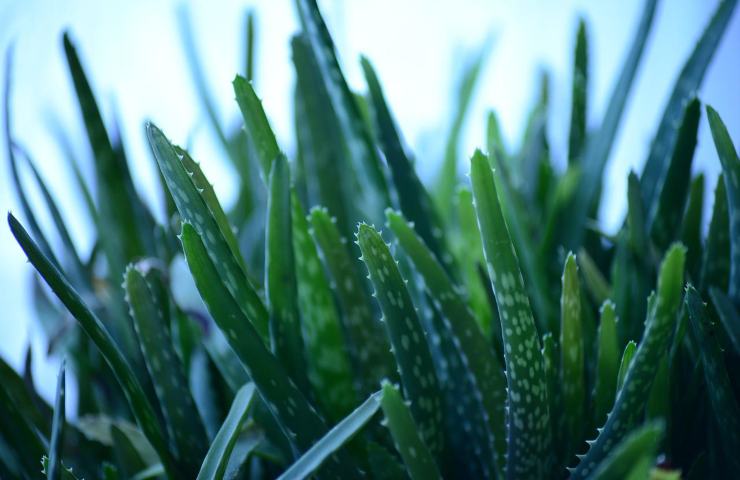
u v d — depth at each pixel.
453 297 0.68
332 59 0.82
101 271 1.00
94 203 0.97
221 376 0.79
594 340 0.77
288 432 0.66
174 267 0.82
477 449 0.71
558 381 0.70
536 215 1.01
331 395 0.74
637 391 0.62
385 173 0.87
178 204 0.66
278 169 0.69
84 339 0.89
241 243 1.01
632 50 0.91
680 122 0.82
